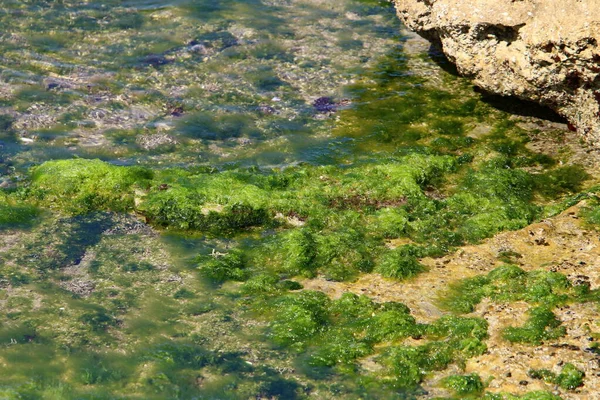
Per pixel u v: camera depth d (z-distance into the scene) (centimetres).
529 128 1000
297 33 1273
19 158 917
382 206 852
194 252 781
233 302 710
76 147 948
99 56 1170
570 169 912
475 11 961
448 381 609
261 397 601
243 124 1016
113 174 866
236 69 1151
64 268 746
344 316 689
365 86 1113
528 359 617
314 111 1049
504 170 905
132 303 703
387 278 736
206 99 1071
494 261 753
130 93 1076
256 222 834
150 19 1298
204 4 1365
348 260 766
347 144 974
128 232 809
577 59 862
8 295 701
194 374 622
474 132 997
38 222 812
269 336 667
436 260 762
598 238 768
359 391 607
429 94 1090
